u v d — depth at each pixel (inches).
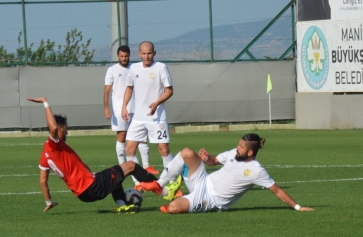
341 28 1435.8
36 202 573.6
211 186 495.8
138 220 471.8
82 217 490.6
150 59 647.1
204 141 1229.7
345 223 455.5
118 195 510.0
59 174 476.4
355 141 1175.0
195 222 460.1
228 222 459.8
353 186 658.2
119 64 769.6
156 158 975.6
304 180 706.8
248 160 491.8
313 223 455.8
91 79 1444.4
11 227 454.9
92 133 1446.9
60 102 1437.0
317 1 1459.2
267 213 495.8
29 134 1428.4
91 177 478.9
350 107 1455.5
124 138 768.3
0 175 783.1
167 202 566.3
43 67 1428.4
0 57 1466.5
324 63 1459.2
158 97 652.1
